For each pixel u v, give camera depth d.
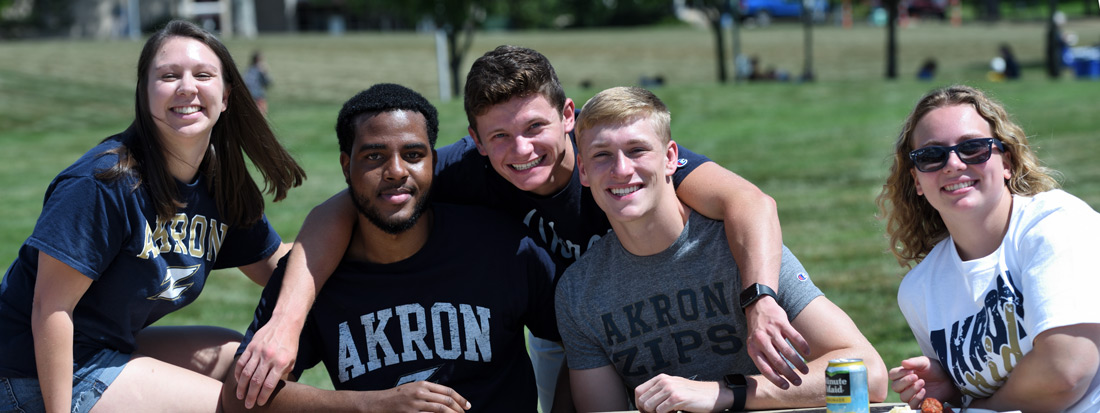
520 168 3.37
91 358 3.27
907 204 3.20
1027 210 2.84
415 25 24.39
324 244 3.34
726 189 3.26
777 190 10.77
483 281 3.40
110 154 3.18
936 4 54.72
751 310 3.01
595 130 3.08
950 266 3.00
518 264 3.45
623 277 3.29
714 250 3.24
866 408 2.62
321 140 15.48
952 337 2.95
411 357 3.38
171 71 3.21
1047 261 2.71
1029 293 2.72
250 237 3.78
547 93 3.32
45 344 3.09
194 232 3.44
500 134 3.34
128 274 3.27
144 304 3.37
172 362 3.70
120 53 33.16
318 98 24.81
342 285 3.41
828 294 6.56
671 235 3.22
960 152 2.84
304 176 3.84
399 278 3.38
